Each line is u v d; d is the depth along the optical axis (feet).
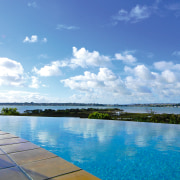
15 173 6.52
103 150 20.22
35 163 7.60
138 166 15.60
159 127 35.65
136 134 29.09
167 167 15.35
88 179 6.07
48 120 47.26
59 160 8.02
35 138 26.08
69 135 28.17
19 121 44.96
